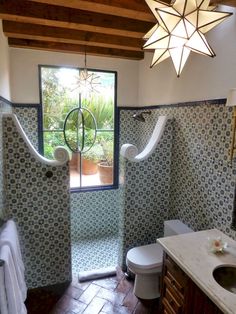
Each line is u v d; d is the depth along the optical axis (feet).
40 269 8.30
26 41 9.55
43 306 7.54
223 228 6.64
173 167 9.10
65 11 7.10
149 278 7.77
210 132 7.05
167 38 3.92
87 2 5.86
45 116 11.13
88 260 10.33
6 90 8.60
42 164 7.70
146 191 9.14
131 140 12.34
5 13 6.64
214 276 4.88
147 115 11.04
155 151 8.95
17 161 7.48
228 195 6.44
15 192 7.62
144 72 11.30
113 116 12.14
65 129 11.57
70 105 11.49
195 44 3.85
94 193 12.10
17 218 7.78
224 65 6.43
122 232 9.22
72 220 11.91
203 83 7.29
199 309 4.64
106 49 10.57
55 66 10.77
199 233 6.48
